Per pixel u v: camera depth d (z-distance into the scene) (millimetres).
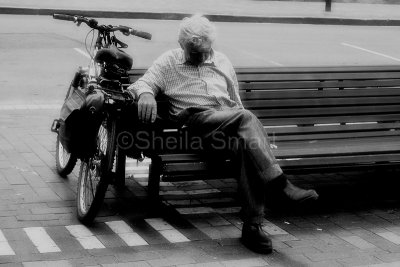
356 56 17797
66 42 16844
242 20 23672
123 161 7145
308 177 7910
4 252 5598
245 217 5941
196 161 6258
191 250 5840
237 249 5918
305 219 6691
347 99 7613
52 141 8680
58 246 5766
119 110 6258
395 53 18703
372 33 22859
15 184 7133
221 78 6664
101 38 6957
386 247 6109
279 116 7371
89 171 6449
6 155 8023
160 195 7117
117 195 7023
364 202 7211
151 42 17578
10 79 12688
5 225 6129
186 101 6531
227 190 7383
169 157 6219
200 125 6324
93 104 5992
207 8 25125
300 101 7445
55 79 12906
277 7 27312
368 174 8086
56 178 7387
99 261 5535
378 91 7746
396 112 7812
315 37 20969
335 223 6621
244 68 7359
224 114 6164
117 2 25203
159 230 6219
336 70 7602
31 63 14258
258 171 5824
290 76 7430
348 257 5871
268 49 17953
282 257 5812
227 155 6332
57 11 21922
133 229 6207
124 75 6934
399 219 6793
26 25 19453
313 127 7395
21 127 9281
